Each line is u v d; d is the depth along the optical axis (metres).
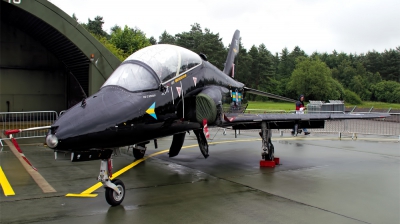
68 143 4.16
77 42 12.96
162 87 5.58
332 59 101.81
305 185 6.07
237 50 12.30
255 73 78.38
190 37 66.88
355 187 5.94
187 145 11.52
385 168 7.70
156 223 4.08
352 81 77.12
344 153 9.95
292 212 4.54
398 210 4.65
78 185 5.91
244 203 4.94
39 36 15.14
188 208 4.69
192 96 6.41
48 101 16.62
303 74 68.12
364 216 4.39
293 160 8.73
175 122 5.90
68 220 4.15
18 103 15.90
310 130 17.30
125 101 4.95
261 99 78.00
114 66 13.86
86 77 15.44
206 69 7.36
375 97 73.19
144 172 7.15
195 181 6.34
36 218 4.21
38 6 11.92
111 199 4.69
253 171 7.30
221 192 5.56
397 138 14.12
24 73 15.95
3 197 5.13
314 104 18.42
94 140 4.37
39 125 14.87
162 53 6.12
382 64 88.88
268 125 7.95
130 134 4.86
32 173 6.81
